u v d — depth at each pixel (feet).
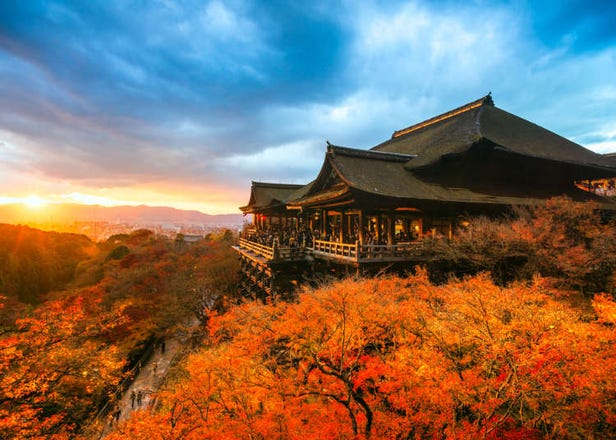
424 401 26.63
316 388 32.30
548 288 38.81
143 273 108.37
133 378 80.23
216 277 121.60
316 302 40.70
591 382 22.62
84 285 127.85
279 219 136.67
